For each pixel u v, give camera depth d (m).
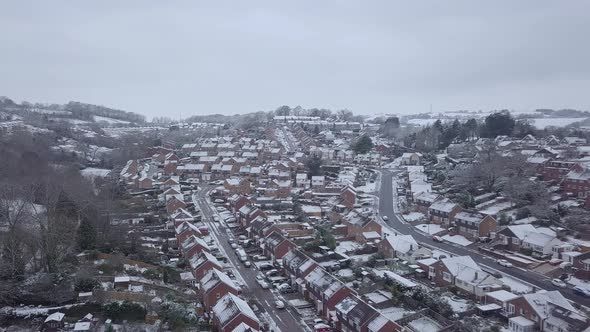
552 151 126.19
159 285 65.12
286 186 123.38
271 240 81.44
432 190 118.00
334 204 114.31
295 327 56.91
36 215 68.38
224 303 55.62
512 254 77.94
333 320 57.03
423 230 95.56
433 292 62.91
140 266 71.06
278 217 101.38
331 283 60.12
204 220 105.50
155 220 100.81
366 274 70.31
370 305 55.19
